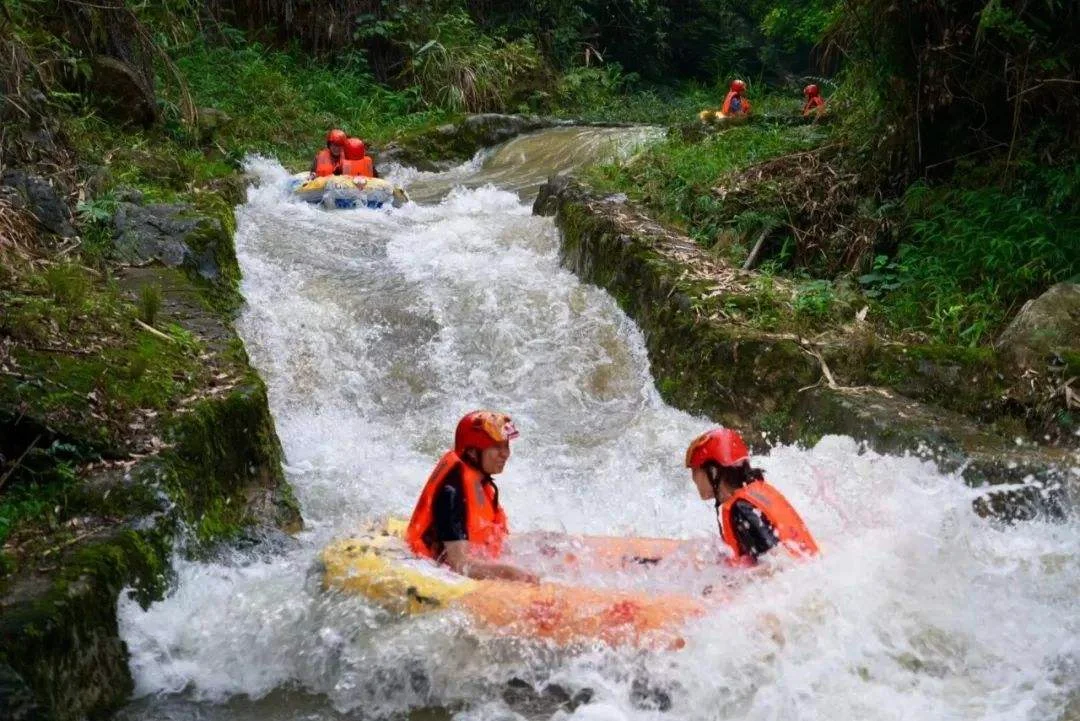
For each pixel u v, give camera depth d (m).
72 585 4.55
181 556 5.35
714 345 7.79
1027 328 6.88
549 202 11.80
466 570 5.13
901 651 4.64
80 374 5.91
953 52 9.00
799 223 9.90
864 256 9.17
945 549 5.30
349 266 10.05
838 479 6.04
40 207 8.04
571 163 15.54
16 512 5.04
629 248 9.31
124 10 11.30
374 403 8.34
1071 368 6.52
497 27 23.56
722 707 4.49
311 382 8.27
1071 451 6.14
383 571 5.08
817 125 12.43
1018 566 5.26
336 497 6.75
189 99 11.70
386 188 12.56
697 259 9.12
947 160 9.51
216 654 4.95
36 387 5.63
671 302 8.44
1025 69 8.43
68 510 5.14
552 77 22.72
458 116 17.58
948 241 8.45
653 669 4.62
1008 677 4.54
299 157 15.95
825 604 4.73
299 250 10.23
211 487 5.91
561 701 4.64
